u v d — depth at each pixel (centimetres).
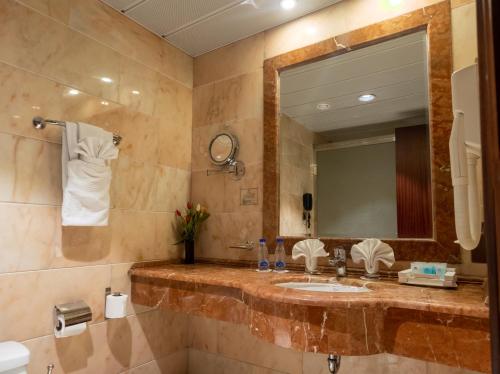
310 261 165
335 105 178
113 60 183
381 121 165
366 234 164
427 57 153
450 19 149
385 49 167
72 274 158
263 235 191
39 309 146
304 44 188
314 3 180
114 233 178
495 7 31
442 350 103
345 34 174
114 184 179
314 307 113
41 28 153
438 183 145
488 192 32
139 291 181
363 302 108
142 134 196
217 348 202
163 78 211
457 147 93
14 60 143
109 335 173
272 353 182
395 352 110
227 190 209
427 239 148
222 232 208
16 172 142
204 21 195
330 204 174
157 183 203
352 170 170
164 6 182
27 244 143
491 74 31
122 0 178
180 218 215
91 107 171
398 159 159
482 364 97
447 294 118
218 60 222
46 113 153
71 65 163
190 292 162
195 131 227
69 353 156
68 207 149
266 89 198
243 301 140
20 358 123
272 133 193
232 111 212
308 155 183
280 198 189
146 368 190
